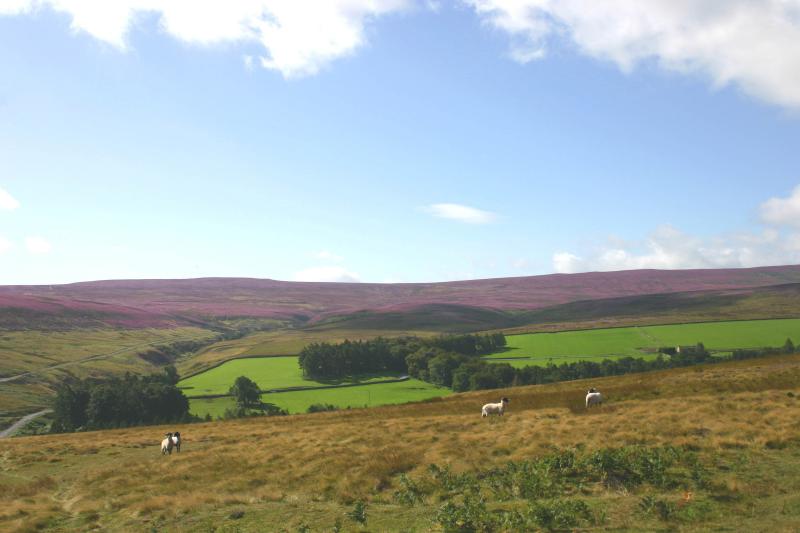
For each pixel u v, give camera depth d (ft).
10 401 367.25
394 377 457.68
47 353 535.60
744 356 398.42
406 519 55.31
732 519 46.03
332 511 61.26
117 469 97.86
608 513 50.37
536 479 60.85
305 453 92.38
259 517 61.77
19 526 65.62
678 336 519.60
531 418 108.99
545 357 474.90
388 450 85.25
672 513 48.26
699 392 135.03
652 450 66.95
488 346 532.32
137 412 311.88
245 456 96.68
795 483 53.83
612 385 180.65
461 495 61.41
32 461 119.34
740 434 72.59
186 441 134.51
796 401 93.66
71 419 305.53
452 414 147.95
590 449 72.49
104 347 614.75
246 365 517.55
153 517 66.08
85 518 69.31
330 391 398.83
